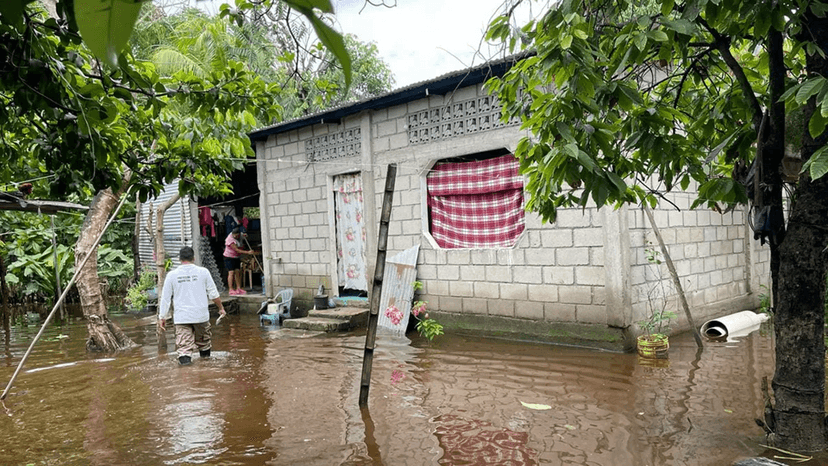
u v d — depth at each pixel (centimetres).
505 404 562
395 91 921
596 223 768
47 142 313
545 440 468
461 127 897
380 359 777
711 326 875
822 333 393
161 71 978
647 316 791
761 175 370
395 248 1013
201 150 616
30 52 234
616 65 349
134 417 570
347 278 1121
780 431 410
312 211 1160
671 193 845
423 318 975
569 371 668
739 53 474
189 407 595
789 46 462
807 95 268
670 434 465
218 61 439
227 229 1476
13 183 669
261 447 477
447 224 952
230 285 1356
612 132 341
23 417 584
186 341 805
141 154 586
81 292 913
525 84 363
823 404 399
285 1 54
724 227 971
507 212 882
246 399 616
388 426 516
